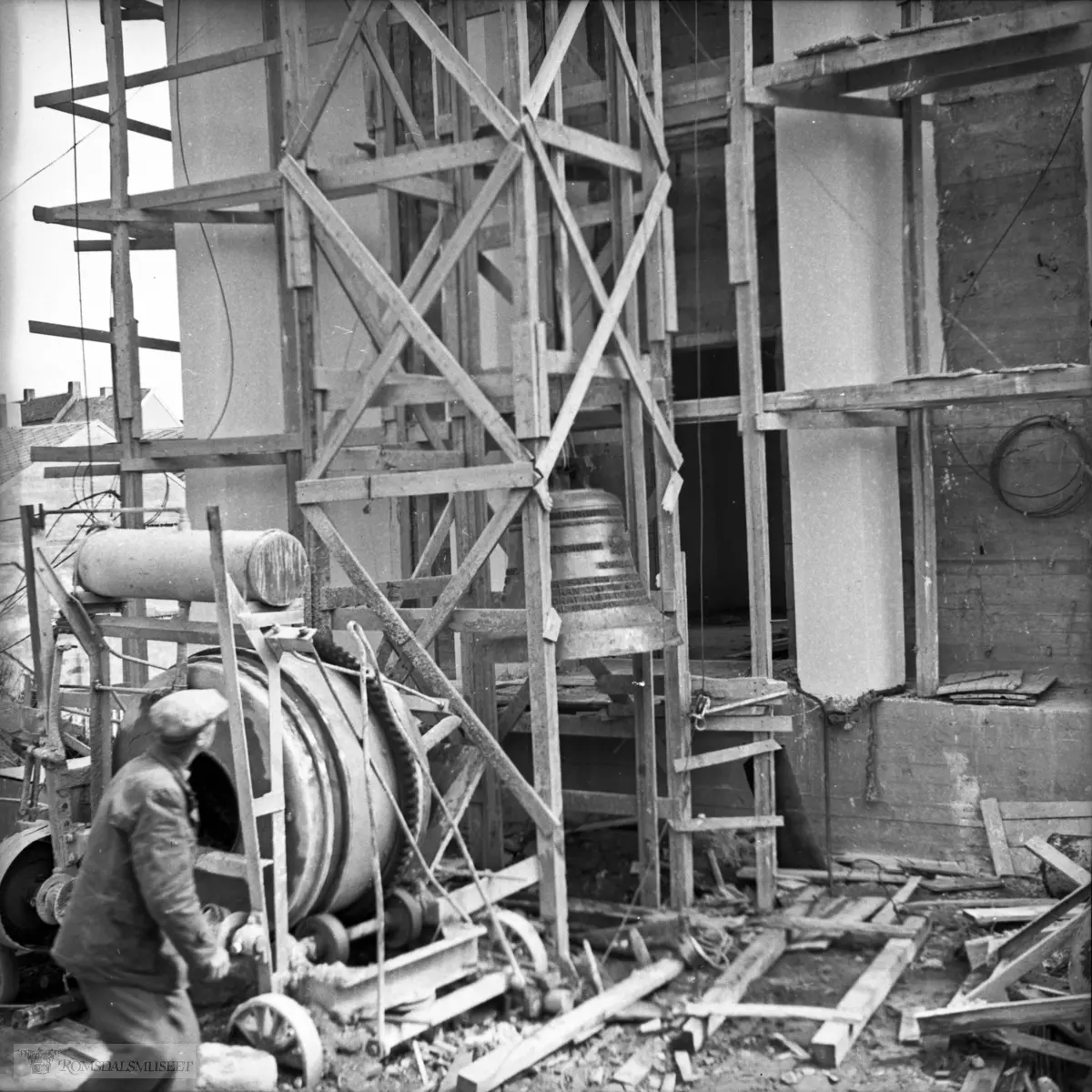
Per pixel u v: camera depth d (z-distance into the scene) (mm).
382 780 7039
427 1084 6324
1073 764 9000
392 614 7891
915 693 9750
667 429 8758
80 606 7445
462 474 7570
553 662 7590
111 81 10945
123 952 5023
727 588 16703
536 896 9023
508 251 11891
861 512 9695
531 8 11695
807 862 9781
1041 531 10086
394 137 10547
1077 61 9352
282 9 8000
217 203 11000
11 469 16734
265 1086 6004
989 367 10281
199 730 5152
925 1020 6426
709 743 9734
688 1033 6801
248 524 11797
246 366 11711
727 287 12867
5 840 7555
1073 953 6340
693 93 9383
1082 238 9953
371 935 7438
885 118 9984
